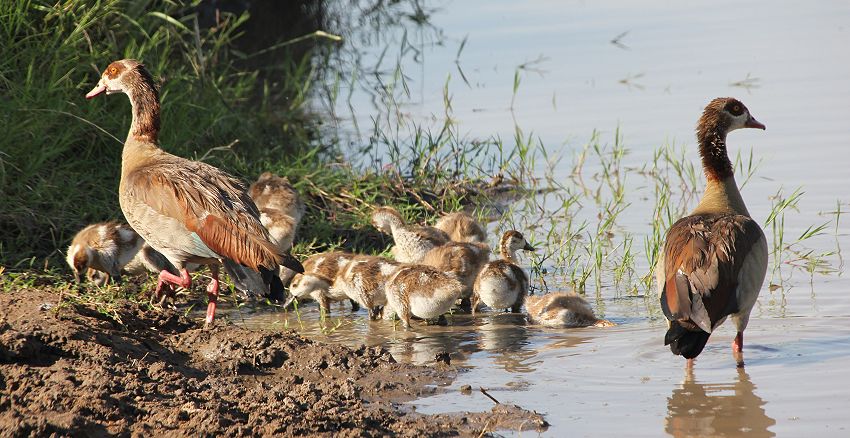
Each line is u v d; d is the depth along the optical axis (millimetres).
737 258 11086
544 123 22344
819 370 11203
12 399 9453
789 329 12602
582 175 19734
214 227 11859
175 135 17672
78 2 17406
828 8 31828
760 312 13266
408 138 21531
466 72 26484
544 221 17688
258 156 19172
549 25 31125
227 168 17906
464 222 16141
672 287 10961
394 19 30969
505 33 30172
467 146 20844
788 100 23031
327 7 30516
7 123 15047
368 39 29266
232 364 11148
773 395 10516
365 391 10695
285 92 24969
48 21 17250
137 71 13492
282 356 11438
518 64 27094
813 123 21344
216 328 12000
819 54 26672
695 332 10781
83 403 9391
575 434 9562
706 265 10922
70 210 15297
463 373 11352
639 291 14570
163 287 13148
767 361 11555
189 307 13734
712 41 28734
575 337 12664
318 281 13805
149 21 20219
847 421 9781
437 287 12898
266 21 28703
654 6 33281
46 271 13750
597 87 25000
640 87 24781
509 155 20484
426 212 17922
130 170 12875
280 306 14383
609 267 15531
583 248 16312
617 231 16875
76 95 16797
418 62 27375
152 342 11648
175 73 19438
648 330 12820
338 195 17938
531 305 13492
